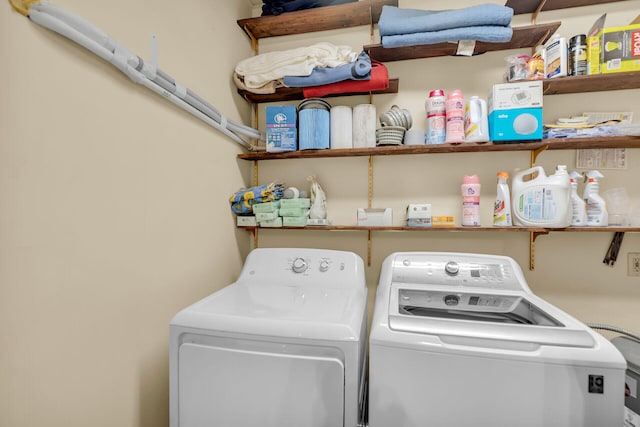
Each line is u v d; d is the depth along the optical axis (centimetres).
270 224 148
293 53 145
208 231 128
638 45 118
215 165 134
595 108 141
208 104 121
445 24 126
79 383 71
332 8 151
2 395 57
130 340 86
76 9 70
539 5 142
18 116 59
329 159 169
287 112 145
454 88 155
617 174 138
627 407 96
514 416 70
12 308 58
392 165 162
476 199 139
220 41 141
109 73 80
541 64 127
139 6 90
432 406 74
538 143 125
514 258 149
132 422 86
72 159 70
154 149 96
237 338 82
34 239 62
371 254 164
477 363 72
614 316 140
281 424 79
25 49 61
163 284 100
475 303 105
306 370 78
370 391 78
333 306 96
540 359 69
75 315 71
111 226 80
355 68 134
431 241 158
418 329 77
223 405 82
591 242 142
